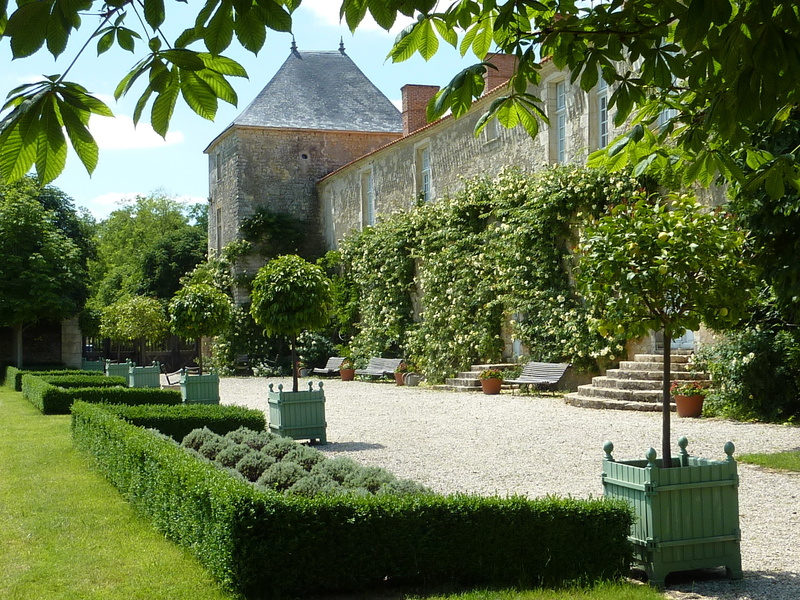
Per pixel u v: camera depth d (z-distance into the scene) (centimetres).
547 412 1289
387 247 2391
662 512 450
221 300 1545
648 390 1279
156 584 462
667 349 502
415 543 452
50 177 202
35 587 462
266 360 2836
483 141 1998
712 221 509
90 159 203
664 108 427
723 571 472
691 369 1281
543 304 1659
